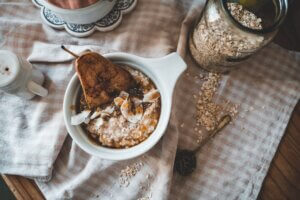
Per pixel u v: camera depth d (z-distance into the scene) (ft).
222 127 1.29
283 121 1.30
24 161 1.24
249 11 1.15
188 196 1.26
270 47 1.35
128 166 1.26
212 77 1.33
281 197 1.24
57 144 1.23
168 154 1.21
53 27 1.33
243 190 1.25
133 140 1.11
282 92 1.33
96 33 1.32
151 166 1.25
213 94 1.33
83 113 1.11
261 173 1.26
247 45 1.12
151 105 1.12
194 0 1.36
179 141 1.29
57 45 1.31
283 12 1.03
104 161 1.24
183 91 1.32
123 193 1.26
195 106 1.31
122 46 1.29
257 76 1.34
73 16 1.18
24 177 1.27
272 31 1.01
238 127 1.30
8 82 1.13
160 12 1.33
